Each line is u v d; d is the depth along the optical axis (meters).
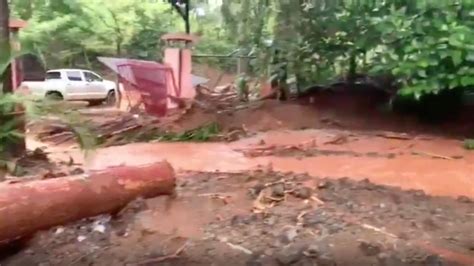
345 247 3.19
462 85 8.50
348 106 10.39
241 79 12.04
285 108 10.33
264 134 8.73
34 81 16.98
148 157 6.89
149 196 3.74
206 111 10.21
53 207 3.12
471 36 8.34
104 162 6.37
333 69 11.19
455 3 8.73
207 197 4.06
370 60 10.40
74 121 5.71
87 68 19.86
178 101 10.95
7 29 6.00
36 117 5.68
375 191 4.54
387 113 10.02
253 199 4.08
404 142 7.84
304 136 8.38
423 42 8.63
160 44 19.09
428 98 9.69
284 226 3.51
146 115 10.92
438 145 7.61
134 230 3.38
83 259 3.05
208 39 18.47
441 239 3.39
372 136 8.32
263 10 11.41
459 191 4.88
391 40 9.01
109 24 20.25
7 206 2.92
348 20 10.19
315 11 10.62
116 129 9.27
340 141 7.90
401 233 3.45
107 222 3.47
